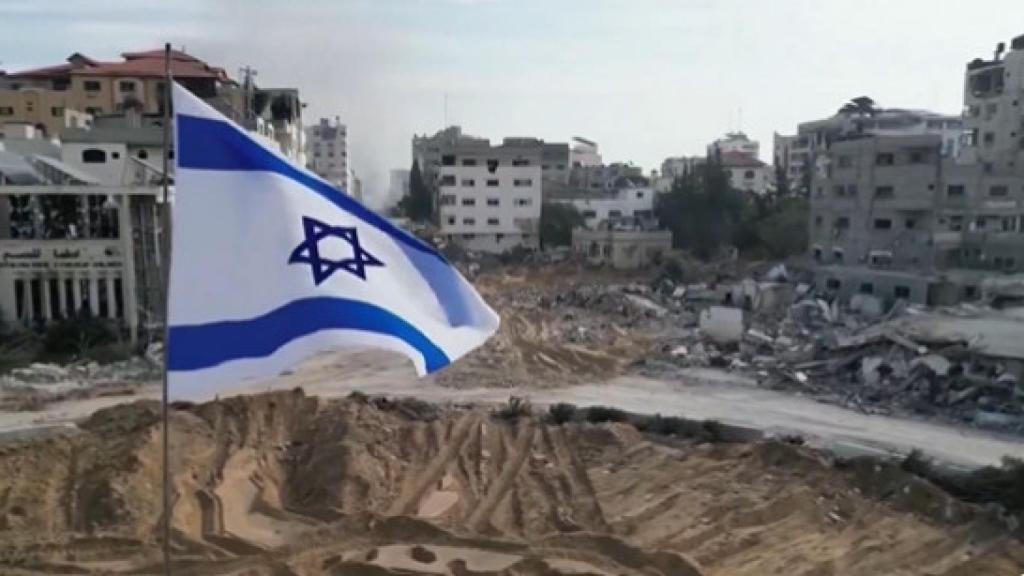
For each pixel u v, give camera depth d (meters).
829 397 37.22
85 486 25.30
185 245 8.80
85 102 72.81
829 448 30.03
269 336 8.97
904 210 61.53
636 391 38.75
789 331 50.56
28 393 35.72
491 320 10.75
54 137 60.91
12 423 31.81
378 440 29.86
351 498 25.61
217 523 23.77
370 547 22.61
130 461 26.14
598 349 47.12
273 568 21.41
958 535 23.70
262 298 9.02
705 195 89.31
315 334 9.11
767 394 38.16
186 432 29.30
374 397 35.50
